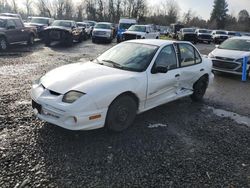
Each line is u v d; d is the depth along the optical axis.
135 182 3.19
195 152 4.01
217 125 5.18
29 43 16.70
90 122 3.91
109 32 22.92
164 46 5.29
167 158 3.77
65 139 4.07
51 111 3.92
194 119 5.41
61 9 72.44
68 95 3.89
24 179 3.08
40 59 11.42
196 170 3.53
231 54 10.34
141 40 5.70
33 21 21.70
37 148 3.76
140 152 3.88
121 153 3.81
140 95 4.59
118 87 4.16
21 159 3.47
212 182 3.29
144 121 5.04
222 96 7.46
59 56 12.70
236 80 9.98
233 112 6.09
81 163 3.49
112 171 3.37
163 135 4.51
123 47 5.47
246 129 5.09
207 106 6.39
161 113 5.58
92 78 4.24
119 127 4.38
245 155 4.04
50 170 3.29
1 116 4.75
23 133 4.17
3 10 57.88
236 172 3.55
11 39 14.48
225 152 4.09
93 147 3.91
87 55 13.71
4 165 3.32
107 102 4.03
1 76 7.82
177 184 3.20
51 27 17.31
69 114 3.77
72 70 4.57
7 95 5.98
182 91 5.82
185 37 32.47
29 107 5.29
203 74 6.39
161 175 3.36
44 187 2.98
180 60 5.64
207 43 35.53
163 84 5.07
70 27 19.92
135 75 4.57
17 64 9.88
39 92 4.17
